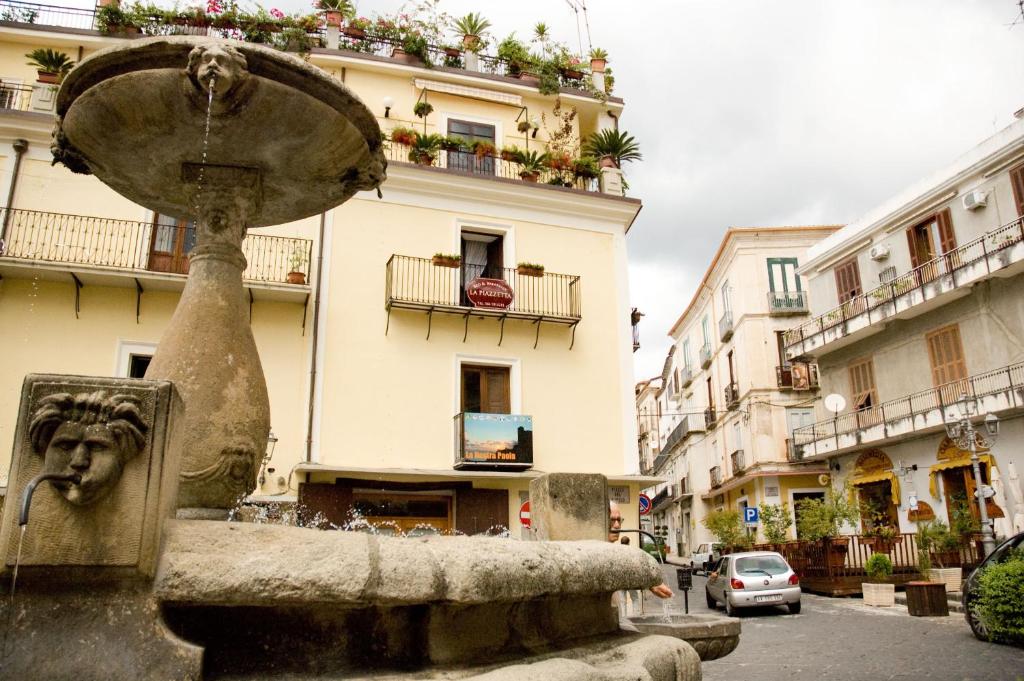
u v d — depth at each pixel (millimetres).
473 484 17047
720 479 40562
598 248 19812
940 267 24766
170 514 2521
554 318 18297
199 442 3957
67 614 2227
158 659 2242
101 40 18422
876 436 26422
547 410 18188
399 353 17297
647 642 3701
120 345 15578
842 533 27750
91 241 15875
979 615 11492
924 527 22594
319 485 15719
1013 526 21297
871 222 28000
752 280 36156
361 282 17438
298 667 2535
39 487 2271
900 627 14055
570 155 21344
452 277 18109
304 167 4711
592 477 4879
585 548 3379
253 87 4031
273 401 16219
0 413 14648
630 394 19062
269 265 16875
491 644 2947
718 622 5102
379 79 20328
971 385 23547
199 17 19156
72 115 4273
